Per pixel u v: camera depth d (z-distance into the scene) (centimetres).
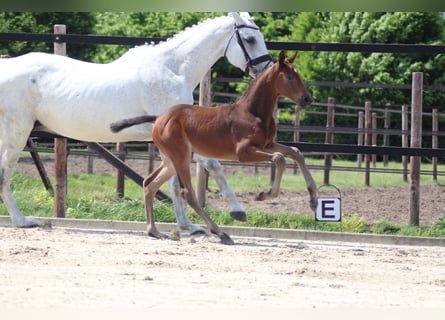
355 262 1070
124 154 1578
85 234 1252
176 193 1271
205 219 1190
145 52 1297
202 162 1241
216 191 1839
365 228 1404
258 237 1318
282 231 1320
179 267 986
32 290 832
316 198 1122
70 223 1362
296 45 1374
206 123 1154
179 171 1168
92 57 2595
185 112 1168
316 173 2467
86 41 1408
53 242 1144
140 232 1315
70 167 2334
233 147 1147
